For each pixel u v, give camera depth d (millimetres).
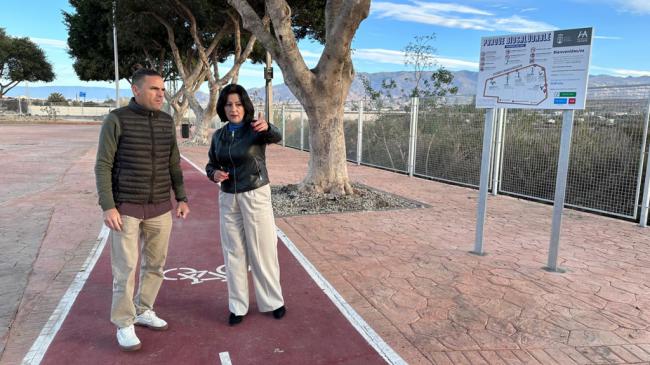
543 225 7070
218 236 6223
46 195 8852
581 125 8172
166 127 3273
